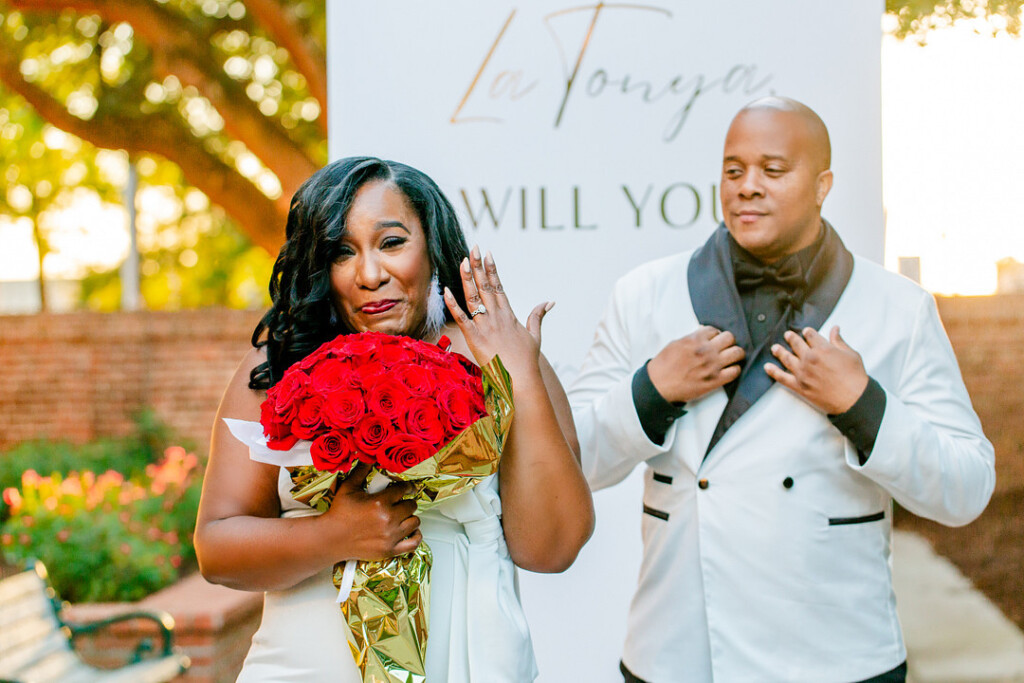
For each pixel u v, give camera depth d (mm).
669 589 2406
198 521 1812
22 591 4230
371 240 1776
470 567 1763
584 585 3020
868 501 2338
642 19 2896
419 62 2947
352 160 1849
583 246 2941
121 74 6762
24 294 12844
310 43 5910
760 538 2301
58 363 7867
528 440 1732
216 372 7859
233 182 6516
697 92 2895
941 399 2305
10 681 3895
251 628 5207
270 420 1582
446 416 1537
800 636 2279
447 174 2957
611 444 2385
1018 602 4289
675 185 2914
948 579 4508
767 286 2414
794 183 2361
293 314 1844
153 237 11906
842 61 2838
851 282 2398
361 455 1544
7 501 6469
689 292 2492
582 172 2932
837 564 2299
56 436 7852
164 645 4273
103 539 5422
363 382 1550
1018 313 4160
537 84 2932
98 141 6512
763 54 2865
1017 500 4289
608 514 3018
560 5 2912
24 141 9172
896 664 2318
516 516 1772
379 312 1798
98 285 12367
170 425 7844
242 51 6840
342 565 1711
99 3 5914
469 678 1729
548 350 2959
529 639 1813
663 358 2342
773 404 2336
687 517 2395
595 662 3016
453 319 1907
